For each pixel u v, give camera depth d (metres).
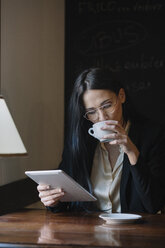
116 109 2.10
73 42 3.98
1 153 1.87
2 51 2.66
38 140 3.30
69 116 2.26
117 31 3.94
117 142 1.92
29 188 3.13
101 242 1.48
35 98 3.23
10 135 1.94
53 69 3.66
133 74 3.91
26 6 3.07
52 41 3.63
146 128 2.22
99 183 2.22
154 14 3.88
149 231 1.65
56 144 3.73
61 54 3.88
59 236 1.57
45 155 3.46
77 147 2.22
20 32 2.95
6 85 2.71
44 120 3.43
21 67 2.97
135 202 2.13
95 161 2.25
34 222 1.85
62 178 1.86
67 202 2.17
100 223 1.82
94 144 2.25
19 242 1.48
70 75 3.96
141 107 3.90
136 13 3.91
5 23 2.70
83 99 2.12
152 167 2.10
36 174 1.92
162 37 3.87
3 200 2.62
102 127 1.92
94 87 2.07
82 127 2.23
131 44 3.92
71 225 1.78
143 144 2.16
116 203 2.20
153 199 1.99
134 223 1.81
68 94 3.94
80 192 1.92
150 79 3.88
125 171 2.14
